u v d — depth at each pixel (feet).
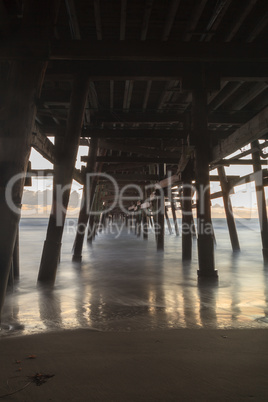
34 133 27.27
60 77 25.34
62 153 24.90
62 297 21.18
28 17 12.82
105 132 31.35
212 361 8.72
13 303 19.47
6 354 9.39
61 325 14.57
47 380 7.54
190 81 25.66
